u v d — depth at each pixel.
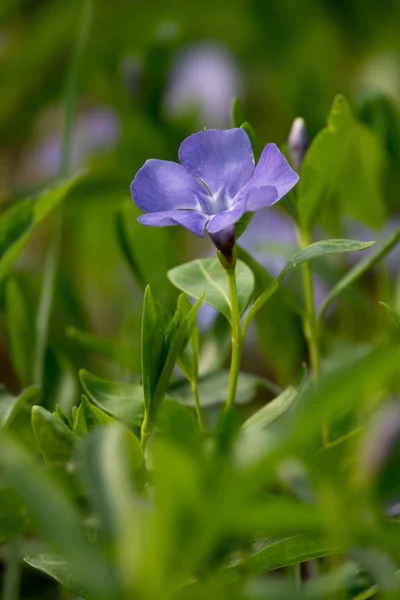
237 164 0.35
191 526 0.31
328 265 0.48
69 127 0.49
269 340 0.45
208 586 0.32
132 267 0.43
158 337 0.35
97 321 0.59
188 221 0.34
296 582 0.38
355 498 0.32
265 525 0.31
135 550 0.31
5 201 0.51
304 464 0.32
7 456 0.31
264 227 0.56
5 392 0.39
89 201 0.57
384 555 0.33
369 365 0.29
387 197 0.47
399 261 0.52
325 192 0.40
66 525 0.31
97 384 0.37
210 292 0.37
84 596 0.33
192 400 0.40
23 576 0.43
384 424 0.34
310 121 0.62
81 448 0.32
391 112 0.46
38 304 0.47
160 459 0.30
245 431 0.36
